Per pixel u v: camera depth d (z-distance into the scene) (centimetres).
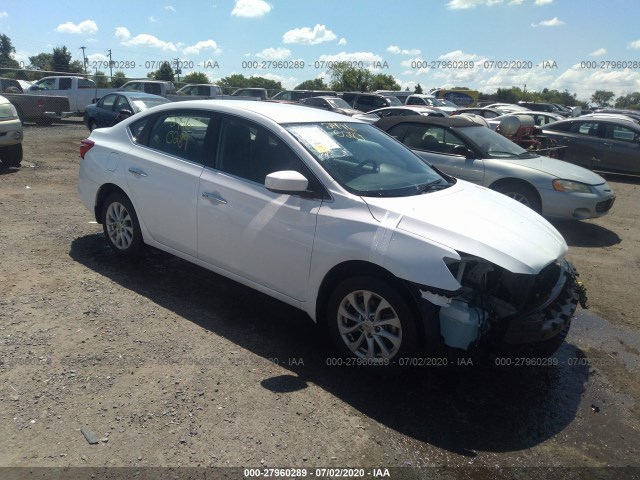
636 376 385
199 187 421
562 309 347
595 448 299
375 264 330
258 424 294
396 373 338
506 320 323
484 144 793
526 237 352
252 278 400
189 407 304
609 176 1421
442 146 805
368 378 349
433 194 388
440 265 309
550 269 356
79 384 319
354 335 358
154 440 276
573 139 1368
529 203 748
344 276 352
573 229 814
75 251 545
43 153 1226
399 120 852
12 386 312
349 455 277
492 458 284
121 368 338
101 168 509
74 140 1511
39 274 479
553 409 335
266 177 352
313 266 358
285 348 380
